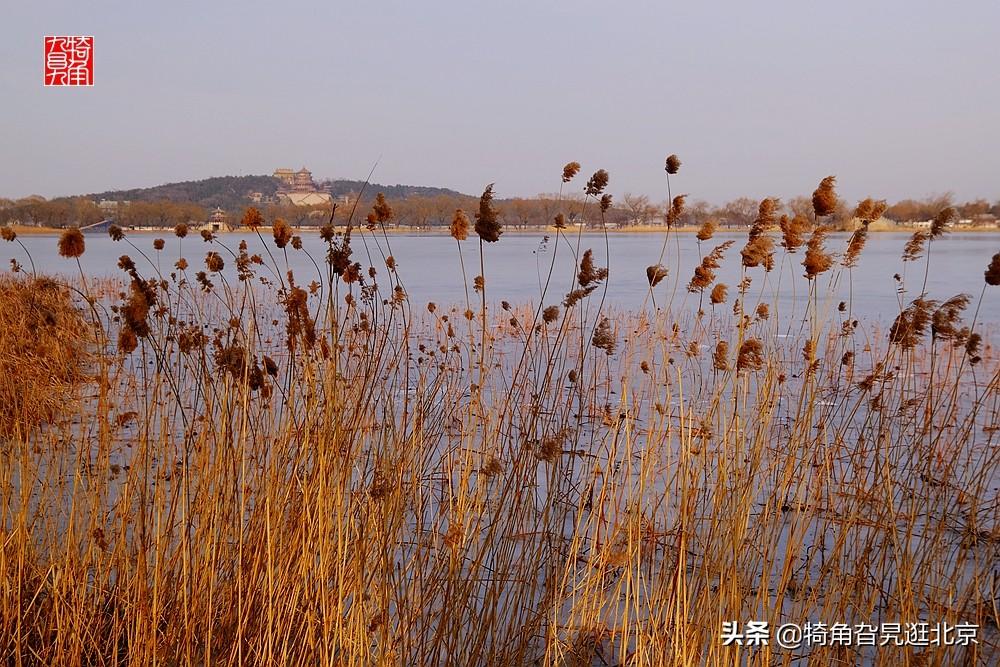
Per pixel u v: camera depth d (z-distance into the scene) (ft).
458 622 11.39
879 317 53.93
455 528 11.66
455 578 11.54
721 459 12.67
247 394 11.85
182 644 11.23
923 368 32.27
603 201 13.20
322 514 10.93
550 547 12.57
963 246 196.54
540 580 14.55
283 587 11.52
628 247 192.44
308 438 11.81
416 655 11.37
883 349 39.14
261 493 12.32
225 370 12.44
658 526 15.25
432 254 178.70
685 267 107.76
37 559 12.82
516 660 11.85
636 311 57.26
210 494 12.27
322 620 11.23
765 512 13.08
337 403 11.93
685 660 11.12
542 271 119.44
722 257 13.58
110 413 18.20
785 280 92.17
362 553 10.93
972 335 13.14
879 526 13.14
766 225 13.33
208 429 11.82
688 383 27.12
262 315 26.81
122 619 11.78
